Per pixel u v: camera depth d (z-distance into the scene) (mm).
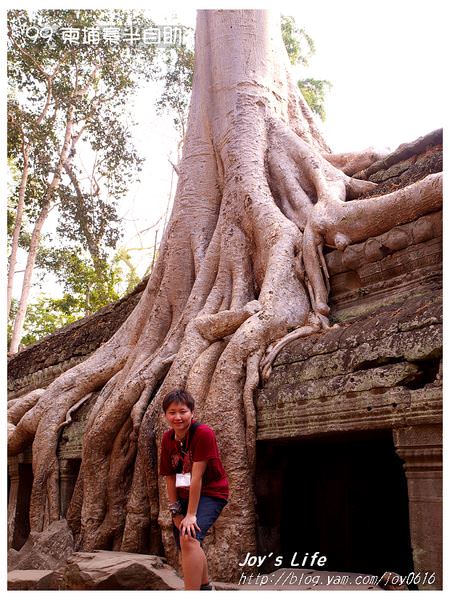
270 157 7719
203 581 3752
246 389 5480
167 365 6926
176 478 3770
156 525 6129
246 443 5352
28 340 21328
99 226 16547
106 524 6789
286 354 5477
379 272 5844
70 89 15750
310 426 4816
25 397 9289
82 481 7258
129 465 6887
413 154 6949
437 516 3797
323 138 8992
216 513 3734
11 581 5543
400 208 5586
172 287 7742
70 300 18172
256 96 8047
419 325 4293
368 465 5684
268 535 5316
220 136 8039
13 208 17344
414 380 4191
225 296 6949
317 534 5754
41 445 8070
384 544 5559
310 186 7426
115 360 8234
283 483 5582
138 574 4578
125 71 15383
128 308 10148
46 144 16094
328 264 6371
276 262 6410
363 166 8016
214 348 6168
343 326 5391
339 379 4656
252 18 8469
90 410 7844
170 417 3727
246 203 7219
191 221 7973
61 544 6891
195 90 8617
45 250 18078
